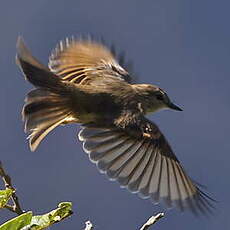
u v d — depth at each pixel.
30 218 8.23
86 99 9.41
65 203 8.34
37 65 8.98
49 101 9.07
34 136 8.88
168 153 9.42
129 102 9.75
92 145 9.12
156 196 9.24
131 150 9.24
